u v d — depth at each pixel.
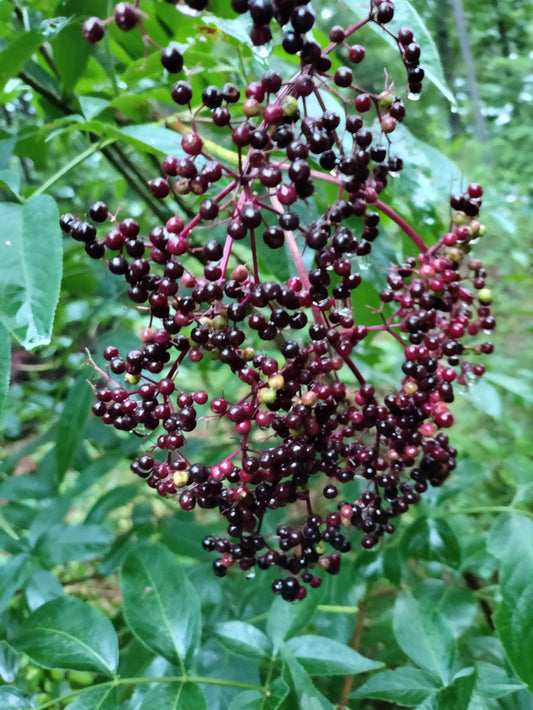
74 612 0.24
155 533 0.40
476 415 0.73
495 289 1.11
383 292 0.25
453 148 0.79
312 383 0.21
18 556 0.33
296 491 0.22
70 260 0.46
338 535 0.23
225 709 0.28
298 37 0.17
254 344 0.40
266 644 0.25
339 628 0.35
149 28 0.32
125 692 0.31
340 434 0.23
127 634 0.40
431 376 0.23
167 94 0.32
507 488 0.58
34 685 0.41
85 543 0.33
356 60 0.20
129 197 0.77
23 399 0.63
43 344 0.18
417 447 0.23
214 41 0.32
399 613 0.24
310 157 0.28
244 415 0.20
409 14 0.24
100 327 0.57
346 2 0.23
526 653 0.24
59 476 0.36
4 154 0.35
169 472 0.21
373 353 0.49
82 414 0.36
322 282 0.20
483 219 0.83
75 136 0.59
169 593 0.24
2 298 0.18
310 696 0.20
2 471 0.44
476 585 0.40
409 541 0.32
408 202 0.31
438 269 0.24
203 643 0.31
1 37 0.35
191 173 0.19
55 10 0.33
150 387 0.20
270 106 0.18
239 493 0.21
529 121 1.71
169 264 0.19
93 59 0.40
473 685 0.21
